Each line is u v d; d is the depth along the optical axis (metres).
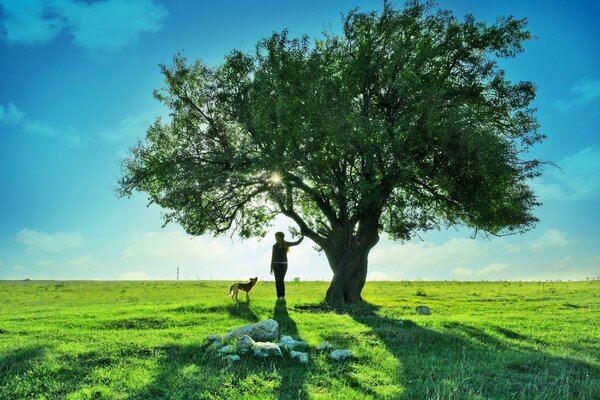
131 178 24.09
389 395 8.87
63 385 9.35
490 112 23.48
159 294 33.75
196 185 23.27
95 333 14.06
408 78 21.64
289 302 22.30
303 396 8.84
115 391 9.02
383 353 11.91
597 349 13.62
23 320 17.17
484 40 23.69
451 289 40.62
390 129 21.14
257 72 21.92
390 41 22.41
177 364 10.60
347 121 19.98
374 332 14.27
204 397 8.67
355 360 11.25
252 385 9.34
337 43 23.17
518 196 24.27
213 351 11.43
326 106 20.39
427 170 21.80
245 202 25.22
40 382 9.43
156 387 9.16
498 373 10.20
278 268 23.31
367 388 9.30
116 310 19.41
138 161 24.39
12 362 10.65
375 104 22.73
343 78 21.86
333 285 23.20
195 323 16.47
